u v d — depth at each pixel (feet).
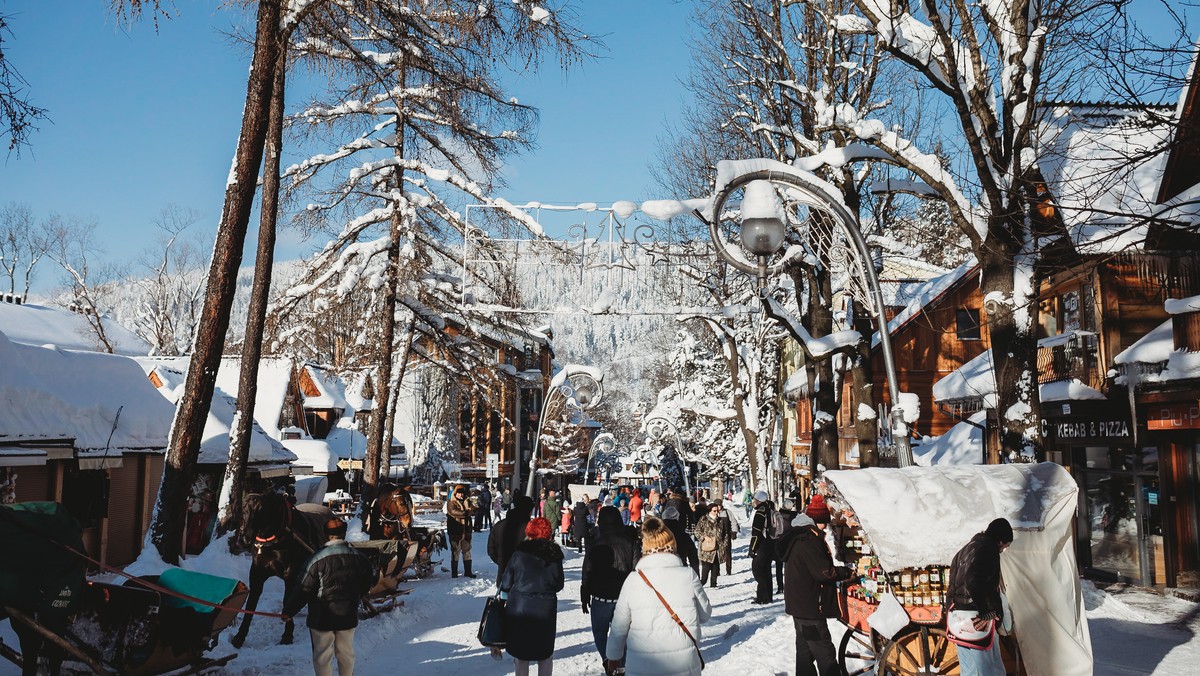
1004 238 52.01
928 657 28.09
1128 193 61.77
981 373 88.84
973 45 51.67
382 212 98.48
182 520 49.73
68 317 163.32
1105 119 63.67
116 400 70.90
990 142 51.85
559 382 78.79
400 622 50.65
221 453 85.97
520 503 47.47
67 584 26.58
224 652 38.37
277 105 65.00
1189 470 61.31
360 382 110.83
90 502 66.28
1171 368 58.90
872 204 88.28
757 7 83.41
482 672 37.88
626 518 124.26
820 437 84.99
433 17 53.01
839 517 34.06
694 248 96.89
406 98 86.28
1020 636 28.89
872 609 30.17
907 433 35.37
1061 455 79.05
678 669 25.02
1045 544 29.30
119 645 28.48
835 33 74.84
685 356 236.43
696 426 236.43
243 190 50.44
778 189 37.78
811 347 73.10
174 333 205.16
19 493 58.23
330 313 97.30
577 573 84.94
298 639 43.86
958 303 114.83
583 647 44.83
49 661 27.09
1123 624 49.96
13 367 58.90
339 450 189.57
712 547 73.77
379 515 61.26
